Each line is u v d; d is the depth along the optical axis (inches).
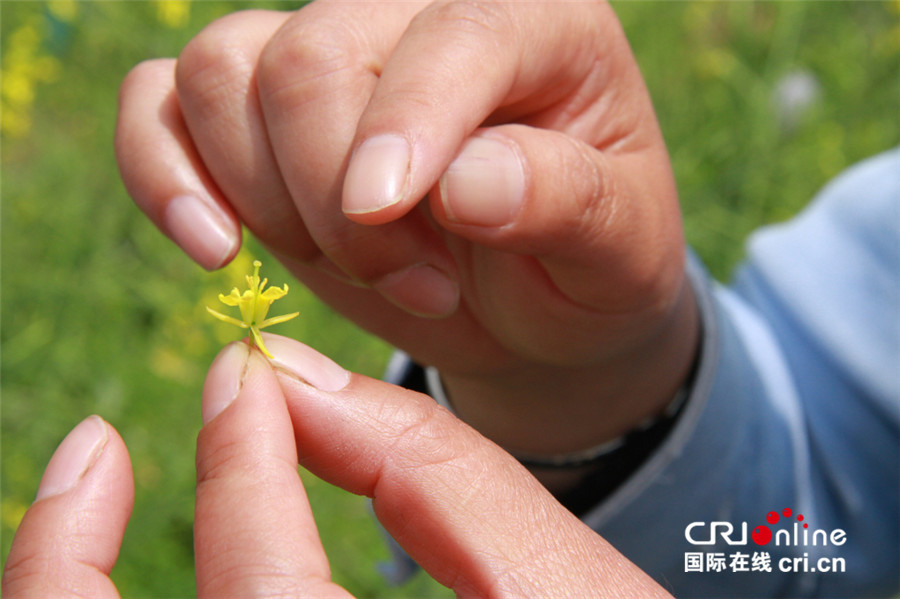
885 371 12.8
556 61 9.9
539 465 12.4
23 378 19.0
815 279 14.0
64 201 21.6
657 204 10.5
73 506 8.7
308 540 8.4
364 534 17.1
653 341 11.4
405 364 13.1
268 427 8.6
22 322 19.9
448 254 10.2
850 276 13.6
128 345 19.8
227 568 8.3
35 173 22.8
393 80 9.2
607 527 11.9
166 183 10.3
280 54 9.7
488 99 9.3
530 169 9.3
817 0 24.1
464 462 8.9
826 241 14.4
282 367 9.0
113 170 22.4
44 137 24.0
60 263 20.7
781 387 13.4
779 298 14.8
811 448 13.5
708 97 23.2
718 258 21.3
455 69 9.2
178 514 17.3
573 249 9.9
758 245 16.0
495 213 9.3
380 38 9.9
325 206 9.8
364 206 8.9
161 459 17.8
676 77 23.6
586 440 12.1
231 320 9.1
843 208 14.5
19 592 8.5
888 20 24.9
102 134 22.9
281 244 10.4
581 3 10.0
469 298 11.3
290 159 9.8
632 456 12.2
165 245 20.8
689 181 21.8
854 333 13.2
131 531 16.6
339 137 9.7
